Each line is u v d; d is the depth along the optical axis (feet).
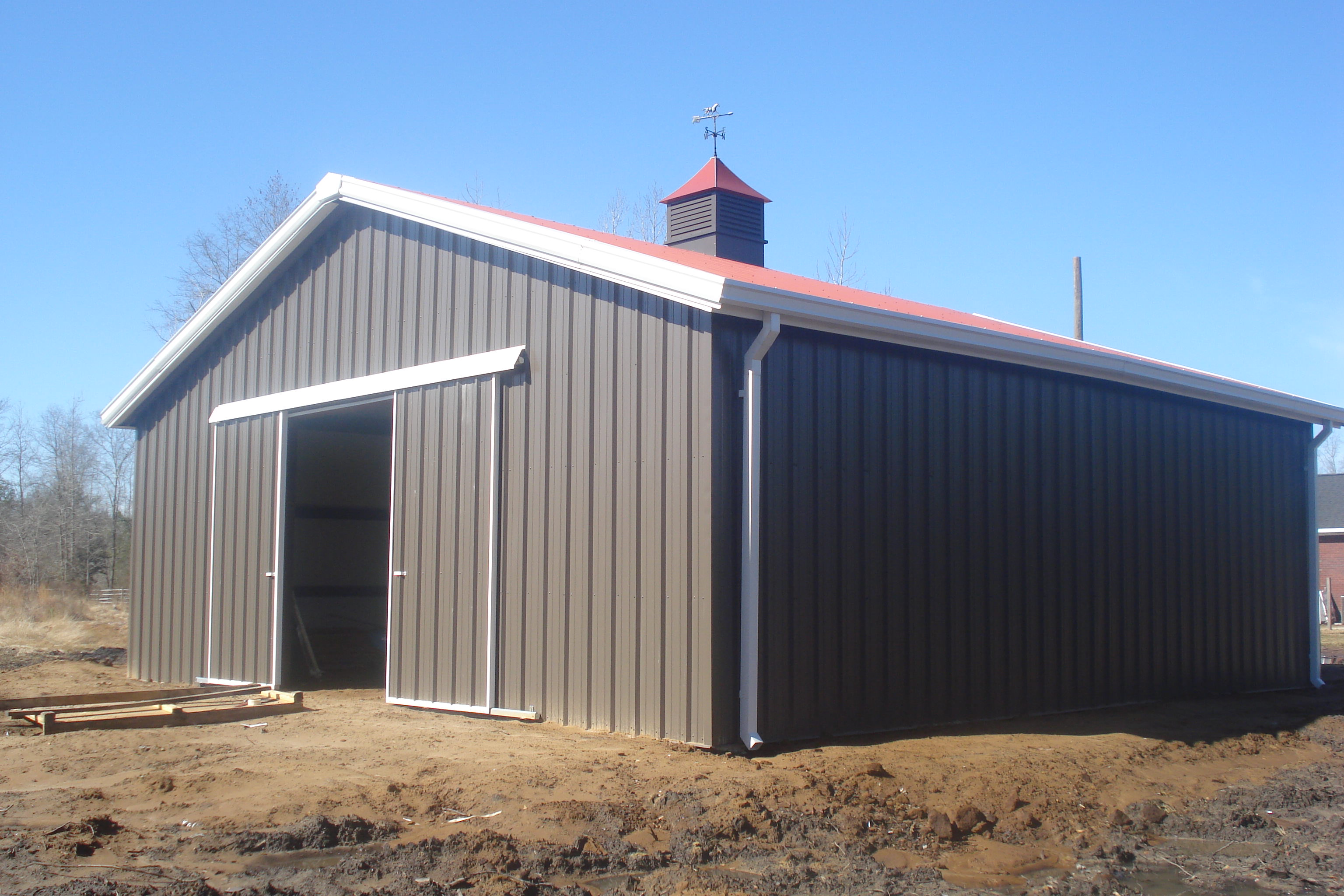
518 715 27.50
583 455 26.50
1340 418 42.14
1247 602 38.63
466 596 29.45
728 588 23.41
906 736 26.09
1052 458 31.83
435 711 29.89
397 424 32.35
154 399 43.09
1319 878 17.83
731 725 23.25
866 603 26.32
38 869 15.34
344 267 35.14
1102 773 23.41
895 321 26.50
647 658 24.40
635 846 17.03
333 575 45.24
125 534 137.80
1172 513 35.83
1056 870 17.71
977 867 17.49
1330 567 96.94
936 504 28.32
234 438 38.47
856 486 26.43
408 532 31.63
